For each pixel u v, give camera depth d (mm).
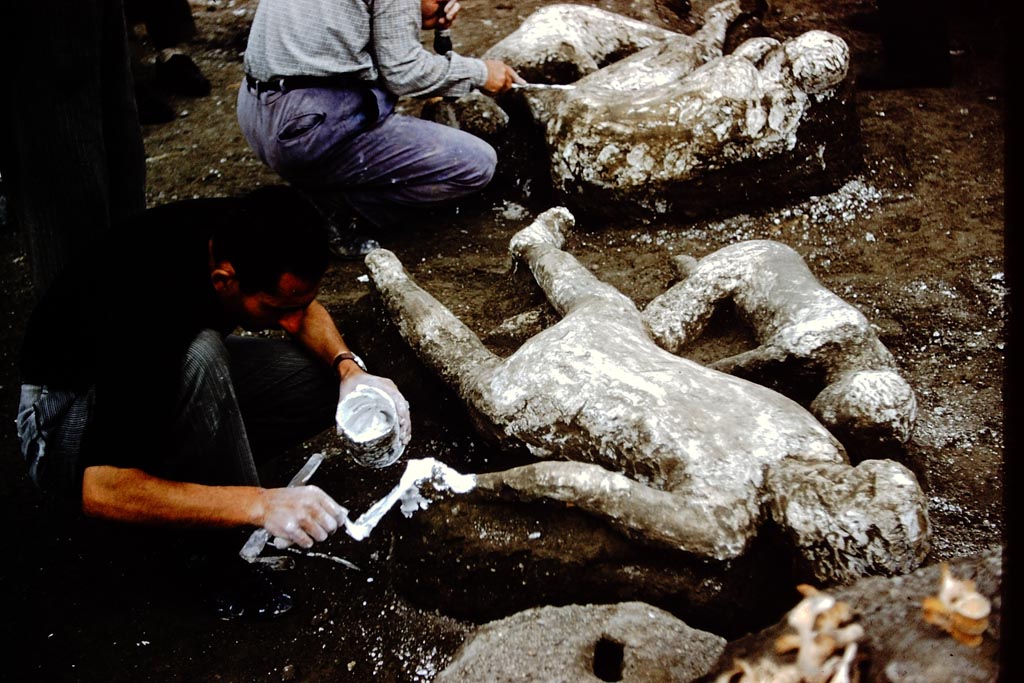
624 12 5852
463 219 4246
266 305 2201
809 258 3734
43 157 2834
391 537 2596
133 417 2053
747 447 2258
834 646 1536
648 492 2178
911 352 3219
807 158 3975
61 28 2693
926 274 3568
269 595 2477
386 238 4133
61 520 2816
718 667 1722
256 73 3795
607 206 4004
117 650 2412
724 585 2143
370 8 3652
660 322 2922
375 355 3131
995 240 3717
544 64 4418
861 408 2375
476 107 4359
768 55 4016
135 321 2084
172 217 2225
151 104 5207
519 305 3346
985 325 3297
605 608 1976
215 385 2215
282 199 2109
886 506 1973
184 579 2598
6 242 4230
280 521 2066
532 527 2293
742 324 2977
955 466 2729
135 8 6438
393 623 2414
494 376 2648
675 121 3844
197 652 2398
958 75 5008
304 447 3027
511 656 1881
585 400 2434
